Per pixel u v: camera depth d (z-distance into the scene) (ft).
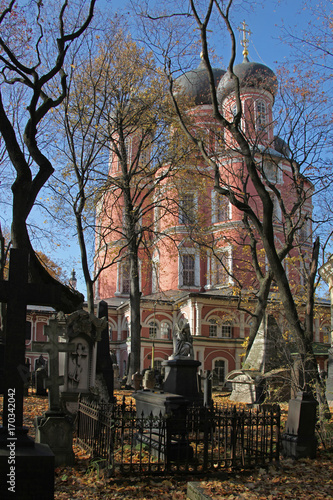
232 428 30.35
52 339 31.32
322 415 39.86
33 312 161.38
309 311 68.80
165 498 24.35
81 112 85.61
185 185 110.93
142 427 28.14
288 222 71.97
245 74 149.38
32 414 51.80
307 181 77.77
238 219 161.58
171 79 62.03
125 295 188.55
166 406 31.30
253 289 116.47
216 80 174.70
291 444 33.27
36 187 50.42
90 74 83.41
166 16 59.06
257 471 29.48
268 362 71.97
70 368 45.21
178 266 179.01
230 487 25.23
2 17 51.93
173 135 100.83
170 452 29.58
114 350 175.32
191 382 52.60
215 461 29.35
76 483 26.40
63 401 44.06
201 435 40.91
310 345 46.88
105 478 27.02
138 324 103.35
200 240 109.60
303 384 41.91
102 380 53.67
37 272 58.80
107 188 97.04
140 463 27.68
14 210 48.08
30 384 92.94
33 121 51.39
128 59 92.94
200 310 155.53
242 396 73.61
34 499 16.84
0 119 46.44
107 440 28.53
